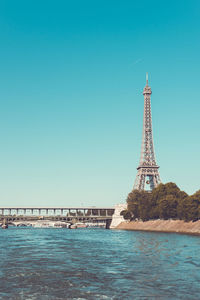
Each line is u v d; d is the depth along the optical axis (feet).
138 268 205.16
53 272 193.98
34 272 193.88
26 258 248.73
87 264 221.25
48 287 159.94
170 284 164.66
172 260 233.76
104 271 196.44
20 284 165.68
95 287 159.84
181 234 501.97
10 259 243.60
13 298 142.41
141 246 329.11
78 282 169.58
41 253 278.67
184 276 181.57
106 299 140.87
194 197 589.73
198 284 164.55
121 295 146.61
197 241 365.61
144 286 161.17
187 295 146.51
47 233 618.03
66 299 141.28
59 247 327.26
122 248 314.96
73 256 260.01
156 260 235.20
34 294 148.36
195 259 236.63
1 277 180.75
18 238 456.45
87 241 402.52
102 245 347.56
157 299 141.08
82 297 143.84
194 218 587.68
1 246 335.06
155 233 552.00
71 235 538.06
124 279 175.63
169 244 338.75
